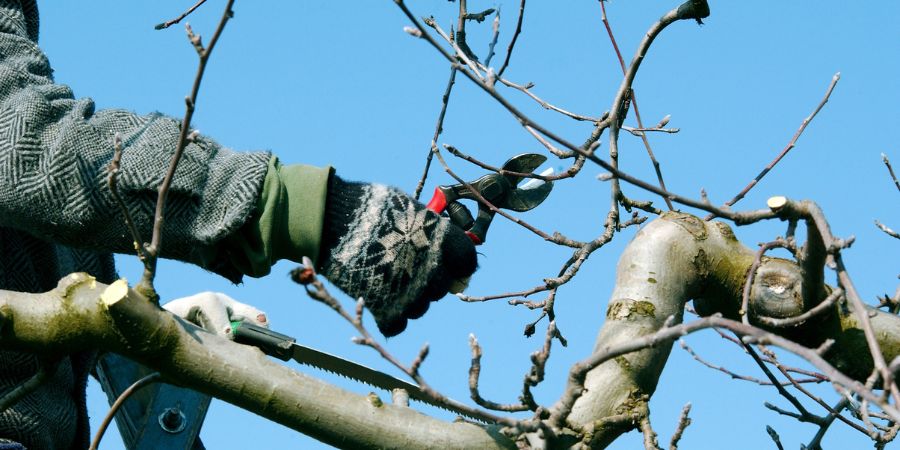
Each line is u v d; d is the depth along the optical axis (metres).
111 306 3.97
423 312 4.65
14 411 4.81
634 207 5.75
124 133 4.50
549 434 3.97
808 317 4.20
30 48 4.90
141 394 6.25
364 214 4.59
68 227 4.36
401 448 4.10
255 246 4.46
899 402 3.40
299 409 4.08
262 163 4.49
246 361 4.11
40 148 4.35
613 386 4.37
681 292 4.75
